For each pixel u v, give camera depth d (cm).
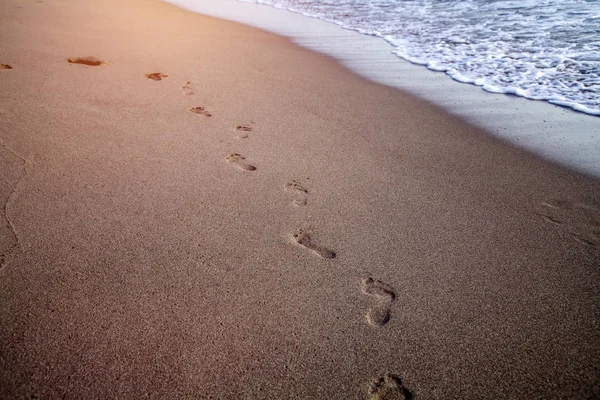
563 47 515
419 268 177
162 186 218
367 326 149
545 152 283
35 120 268
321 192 226
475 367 136
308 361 135
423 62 496
